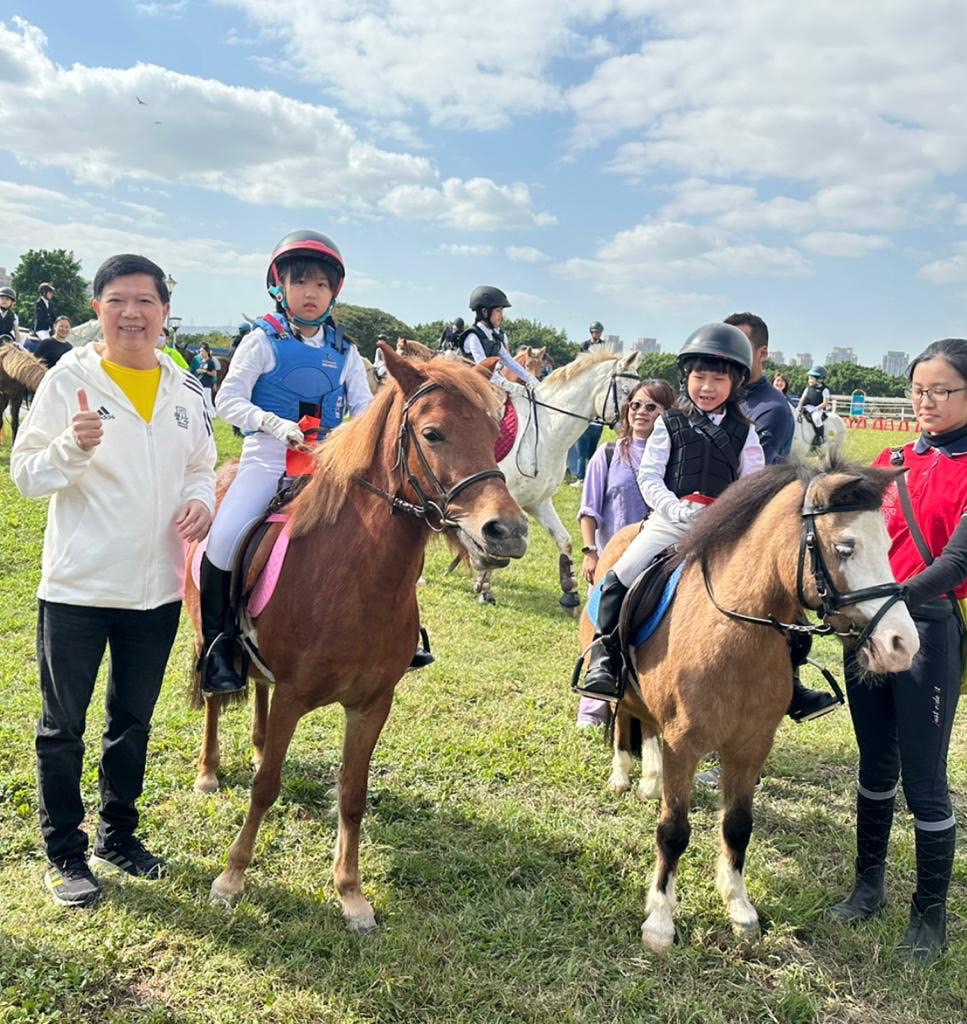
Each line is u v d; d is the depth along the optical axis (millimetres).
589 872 3387
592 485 4762
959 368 2836
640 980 2799
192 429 3115
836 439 2844
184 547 3137
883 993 2822
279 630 2969
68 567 2859
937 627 2930
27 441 2795
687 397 3631
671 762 3041
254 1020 2508
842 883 3498
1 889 2998
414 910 3088
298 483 3211
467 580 8102
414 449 2705
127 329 2850
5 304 13484
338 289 3377
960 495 2873
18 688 4613
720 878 3232
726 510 2953
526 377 7285
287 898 3094
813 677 6031
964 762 4727
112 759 3123
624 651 3320
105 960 2666
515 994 2697
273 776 3020
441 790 4016
